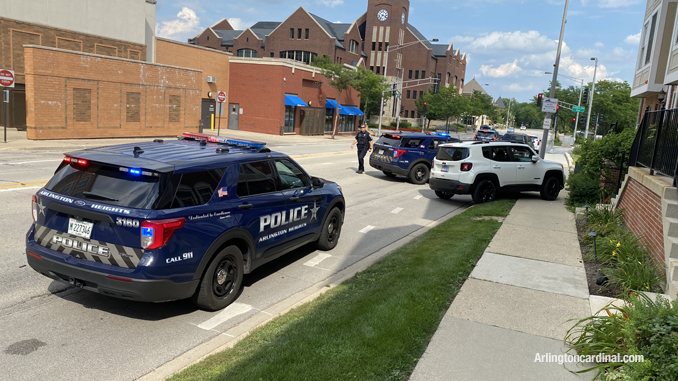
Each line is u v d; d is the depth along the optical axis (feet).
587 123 161.07
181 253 15.35
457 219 34.42
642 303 14.32
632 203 27.68
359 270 22.36
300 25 220.84
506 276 21.08
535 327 15.92
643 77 58.59
